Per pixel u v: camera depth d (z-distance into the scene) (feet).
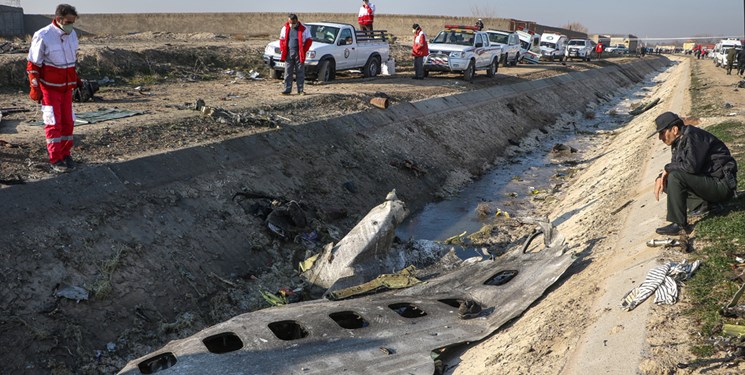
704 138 20.29
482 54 79.05
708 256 18.79
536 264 23.48
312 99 48.37
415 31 71.56
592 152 58.95
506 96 72.28
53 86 24.43
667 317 15.61
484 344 18.95
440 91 63.57
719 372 12.92
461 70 74.90
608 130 72.90
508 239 33.99
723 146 20.52
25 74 48.73
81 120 35.06
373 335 18.71
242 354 17.16
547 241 25.13
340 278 25.54
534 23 165.17
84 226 23.30
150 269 23.57
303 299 25.53
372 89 59.16
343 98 50.31
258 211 29.94
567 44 144.25
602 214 29.60
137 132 33.04
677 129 20.58
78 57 54.49
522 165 53.98
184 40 98.99
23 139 30.01
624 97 112.68
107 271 22.29
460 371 17.52
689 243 20.01
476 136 56.18
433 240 34.35
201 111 39.70
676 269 17.75
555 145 60.23
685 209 20.59
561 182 47.42
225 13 135.23
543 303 20.44
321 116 43.21
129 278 22.70
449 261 28.63
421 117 52.01
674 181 20.42
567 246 25.05
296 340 18.06
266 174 33.09
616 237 24.31
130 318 21.59
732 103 59.41
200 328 22.80
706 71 124.16
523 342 17.54
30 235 21.67
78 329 20.11
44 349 19.12
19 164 26.00
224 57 69.62
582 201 36.09
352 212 34.96
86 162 27.12
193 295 23.98
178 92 50.42
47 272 20.99
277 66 61.57
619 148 52.75
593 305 18.04
